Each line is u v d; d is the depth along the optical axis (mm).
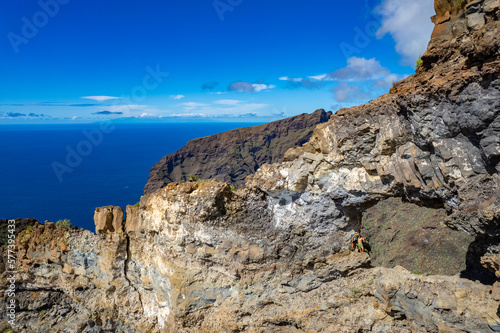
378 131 18891
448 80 15617
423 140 17000
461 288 18141
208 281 23625
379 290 20562
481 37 14938
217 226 23094
